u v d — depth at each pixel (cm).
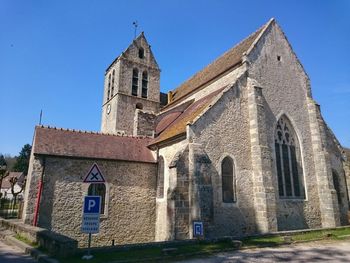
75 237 1328
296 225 1571
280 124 1759
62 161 1388
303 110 1888
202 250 914
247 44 2008
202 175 1277
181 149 1335
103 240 1378
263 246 1021
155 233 1495
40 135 1452
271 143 1648
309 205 1678
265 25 1969
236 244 978
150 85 2953
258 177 1447
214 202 1327
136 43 2978
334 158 1944
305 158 1778
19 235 1168
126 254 832
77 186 1391
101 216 1402
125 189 1497
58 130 1553
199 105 1784
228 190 1398
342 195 1888
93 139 1598
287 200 1591
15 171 6731
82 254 809
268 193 1413
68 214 1337
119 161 1520
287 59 1930
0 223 1548
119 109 2702
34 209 1270
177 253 866
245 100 1605
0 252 921
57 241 805
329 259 831
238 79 1625
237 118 1534
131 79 2844
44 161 1344
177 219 1216
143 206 1516
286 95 1833
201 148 1334
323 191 1725
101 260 749
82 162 1433
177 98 2598
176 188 1250
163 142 1557
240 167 1458
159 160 1608
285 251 945
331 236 1234
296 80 1927
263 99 1708
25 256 857
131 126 2717
